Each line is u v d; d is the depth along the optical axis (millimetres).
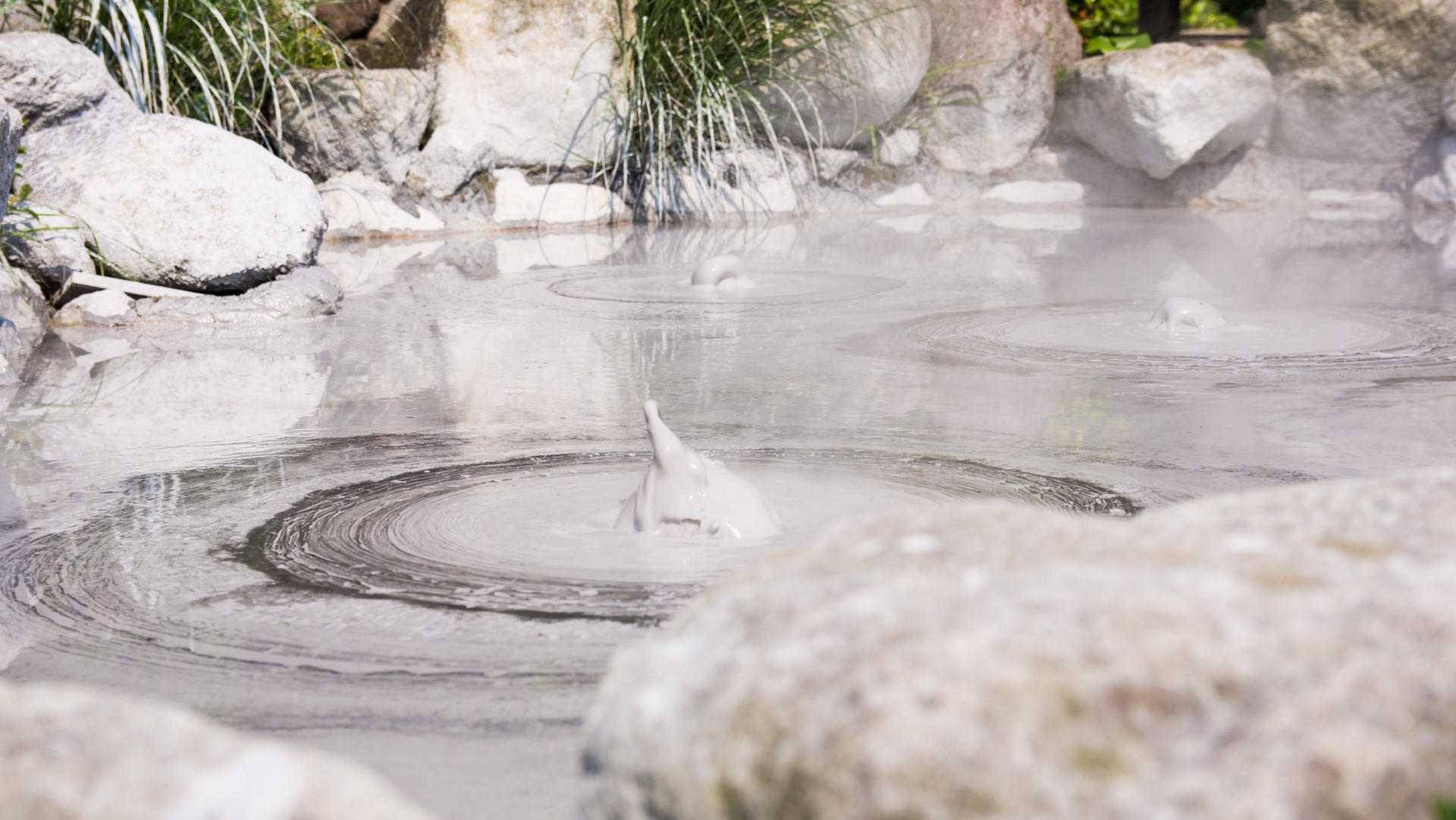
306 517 2930
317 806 1029
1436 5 12258
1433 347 4828
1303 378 4340
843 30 11742
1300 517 1388
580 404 4113
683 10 10969
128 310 6203
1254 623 1067
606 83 11117
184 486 3258
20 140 5703
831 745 995
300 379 4691
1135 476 3172
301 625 2266
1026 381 4367
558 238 9922
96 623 2322
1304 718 991
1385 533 1315
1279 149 13430
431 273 7871
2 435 3881
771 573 1299
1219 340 5102
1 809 1054
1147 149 12820
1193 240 9273
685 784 1062
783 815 1004
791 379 4480
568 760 1768
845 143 12727
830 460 3309
